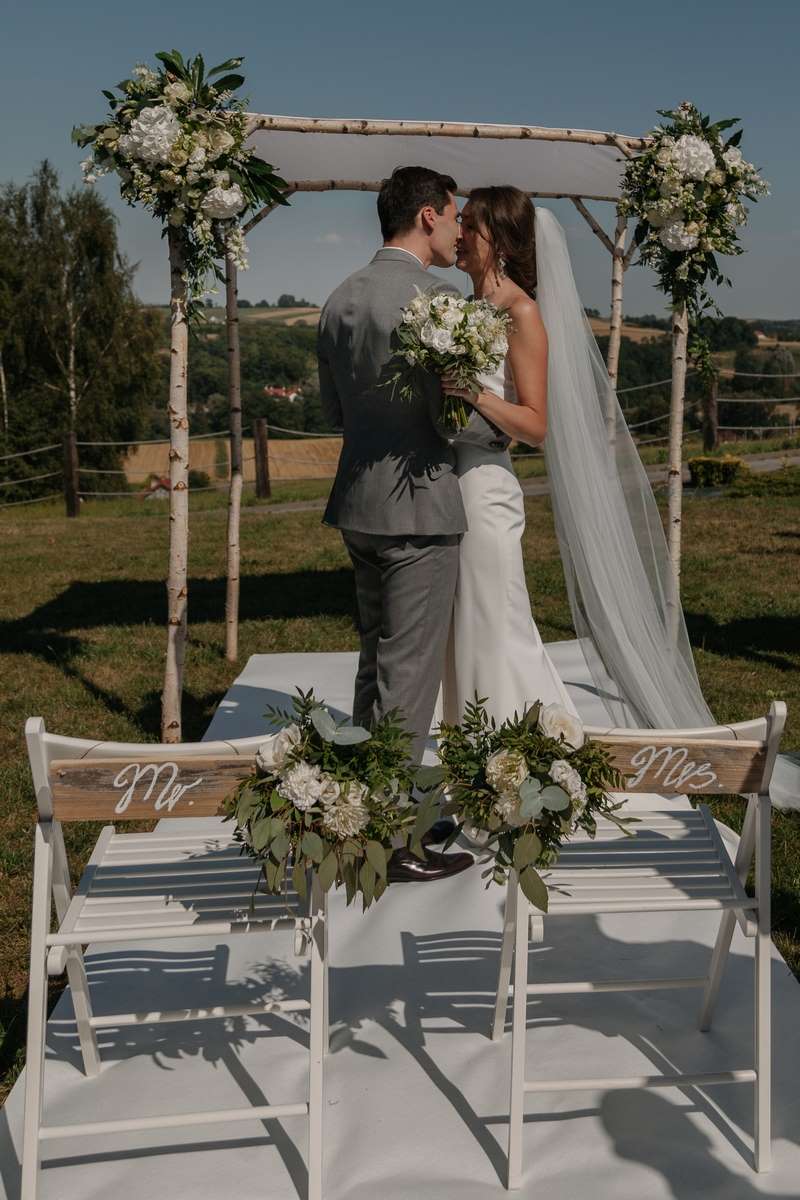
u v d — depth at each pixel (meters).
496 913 3.15
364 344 3.07
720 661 6.18
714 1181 2.10
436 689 3.30
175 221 3.65
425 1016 2.65
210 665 6.41
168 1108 2.30
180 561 4.16
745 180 4.42
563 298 3.87
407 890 3.29
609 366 5.66
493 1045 2.53
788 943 3.07
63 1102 2.33
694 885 2.25
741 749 2.11
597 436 4.09
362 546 3.26
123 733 5.21
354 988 2.78
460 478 3.38
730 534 11.02
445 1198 2.05
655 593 4.45
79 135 3.59
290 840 1.97
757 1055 2.15
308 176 5.23
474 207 3.30
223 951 2.96
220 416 34.88
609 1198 2.05
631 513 4.42
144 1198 2.05
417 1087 2.38
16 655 6.78
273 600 8.41
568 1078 2.40
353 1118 2.27
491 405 3.16
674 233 4.38
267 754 1.96
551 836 2.00
